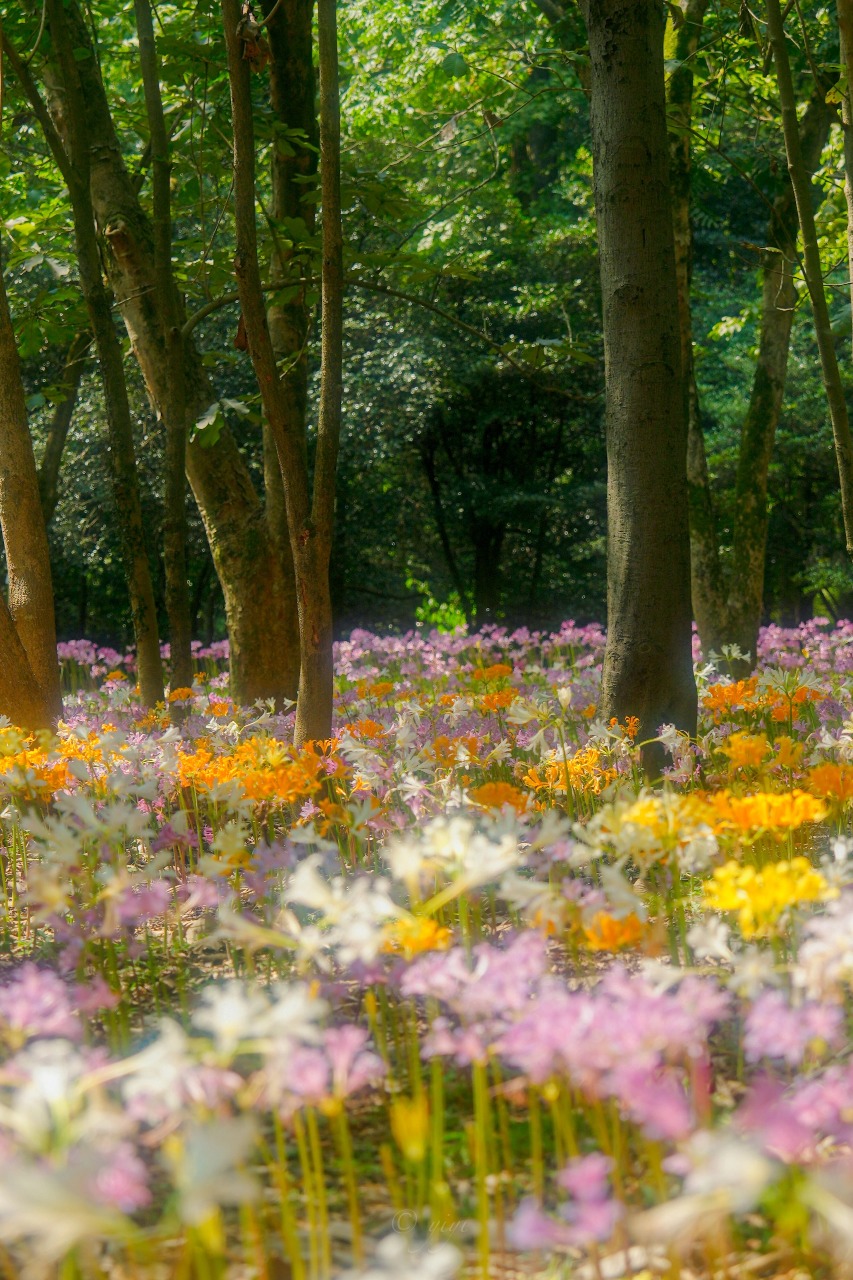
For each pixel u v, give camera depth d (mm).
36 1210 1293
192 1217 1314
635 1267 2000
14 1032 1994
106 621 21453
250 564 7387
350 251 6902
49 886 2893
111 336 7223
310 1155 2533
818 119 9617
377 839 4391
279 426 4953
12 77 7973
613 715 5422
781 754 4160
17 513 5625
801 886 2176
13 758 4242
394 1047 3021
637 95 5355
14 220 8258
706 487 9414
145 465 17547
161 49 6863
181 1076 1672
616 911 2477
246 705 7406
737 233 21125
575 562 21453
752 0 8594
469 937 3453
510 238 19422
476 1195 2305
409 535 21391
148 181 12594
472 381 18750
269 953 3682
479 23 8945
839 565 20578
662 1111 1628
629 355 5422
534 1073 1869
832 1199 1362
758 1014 1909
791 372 19391
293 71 7289
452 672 11039
